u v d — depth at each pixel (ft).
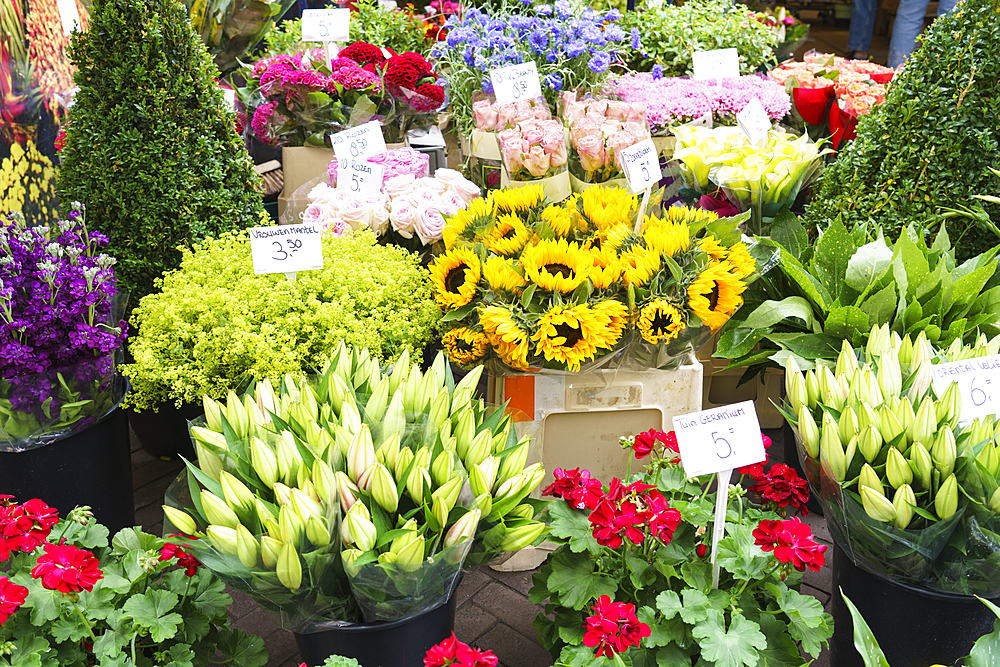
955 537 5.49
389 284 7.70
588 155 9.14
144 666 5.44
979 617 5.84
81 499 7.52
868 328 7.66
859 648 5.00
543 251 6.90
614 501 5.56
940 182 8.42
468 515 5.06
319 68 12.37
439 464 5.26
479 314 6.91
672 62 14.38
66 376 6.94
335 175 10.74
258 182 9.23
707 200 10.18
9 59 9.97
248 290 7.43
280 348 7.13
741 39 14.62
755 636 5.07
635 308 6.95
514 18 11.86
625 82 12.53
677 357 7.51
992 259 7.96
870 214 8.94
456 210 9.33
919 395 6.20
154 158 8.16
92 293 7.04
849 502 5.65
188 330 7.35
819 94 12.57
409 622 5.39
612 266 6.83
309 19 12.92
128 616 5.23
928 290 7.69
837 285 8.36
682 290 6.82
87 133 8.13
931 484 5.49
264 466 5.29
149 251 8.43
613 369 7.54
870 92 13.47
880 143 8.84
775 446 10.08
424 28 16.01
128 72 7.95
